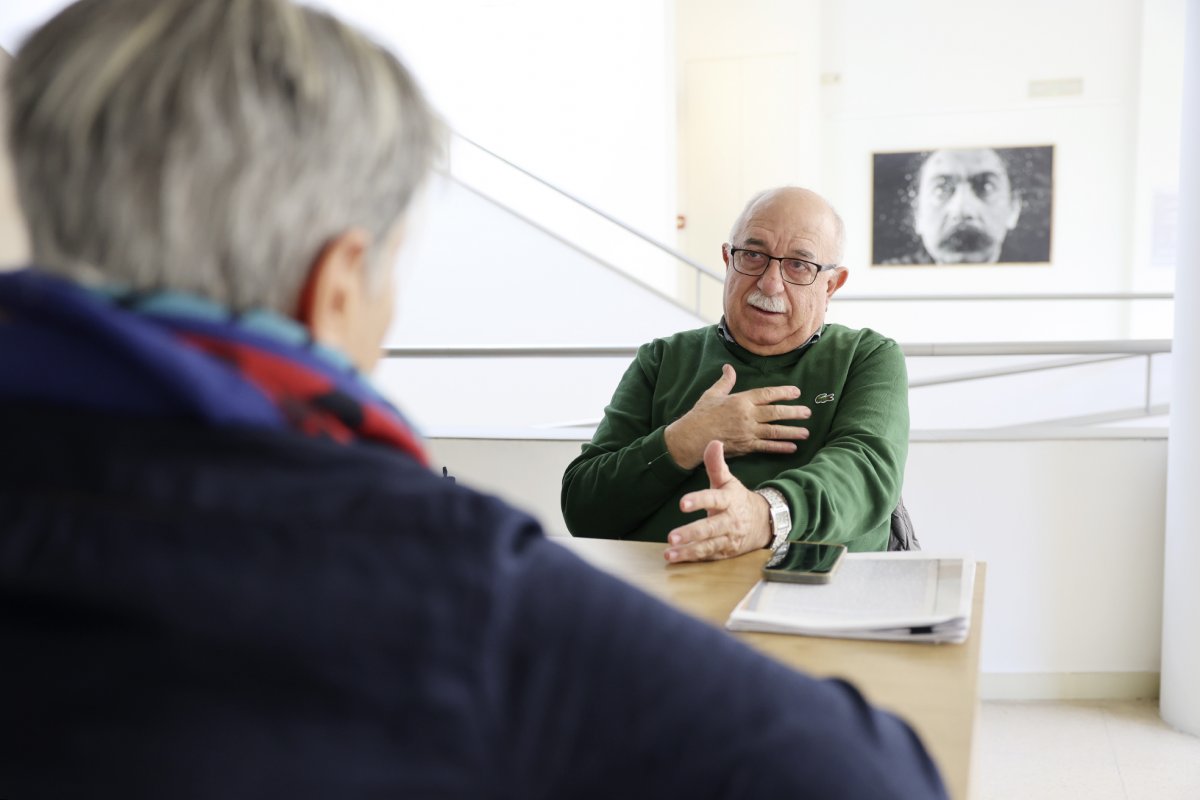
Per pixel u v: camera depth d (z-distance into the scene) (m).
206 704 0.39
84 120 0.46
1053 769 2.43
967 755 0.82
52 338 0.42
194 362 0.42
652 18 6.32
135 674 0.39
